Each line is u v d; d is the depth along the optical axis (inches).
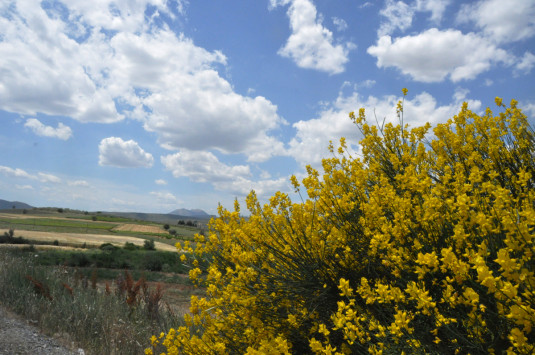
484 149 121.3
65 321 235.5
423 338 72.6
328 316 100.7
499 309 57.0
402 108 143.5
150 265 723.4
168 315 268.2
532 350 50.2
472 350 64.2
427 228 82.4
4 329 212.2
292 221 119.7
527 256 55.6
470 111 135.6
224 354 95.1
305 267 103.0
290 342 97.6
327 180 118.5
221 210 143.3
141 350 206.8
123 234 2110.0
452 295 69.4
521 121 128.6
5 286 284.4
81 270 613.9
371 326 74.7
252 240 120.0
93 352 200.5
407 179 98.4
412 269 80.9
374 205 99.4
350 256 103.2
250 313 102.3
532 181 108.8
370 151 143.6
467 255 60.9
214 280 114.5
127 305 285.6
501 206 68.8
